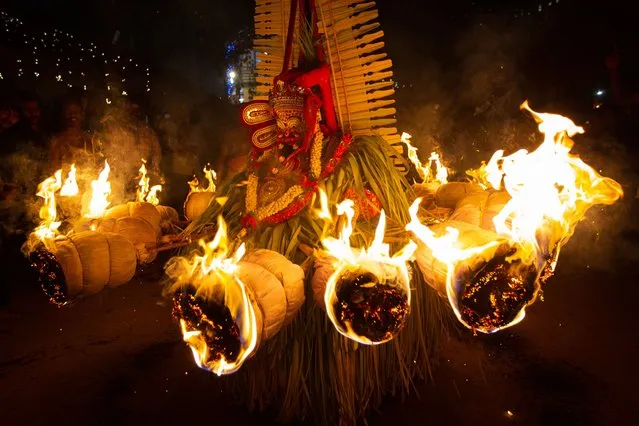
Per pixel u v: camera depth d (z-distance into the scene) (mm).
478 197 2723
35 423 2568
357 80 2734
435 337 2852
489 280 1954
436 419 2502
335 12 2719
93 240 2262
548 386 2752
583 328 3420
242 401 2680
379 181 2561
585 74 7414
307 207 2477
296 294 2076
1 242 5246
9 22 7770
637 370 2875
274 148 2607
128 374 3039
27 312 4062
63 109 5695
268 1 2982
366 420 2490
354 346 2295
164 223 3020
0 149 5406
